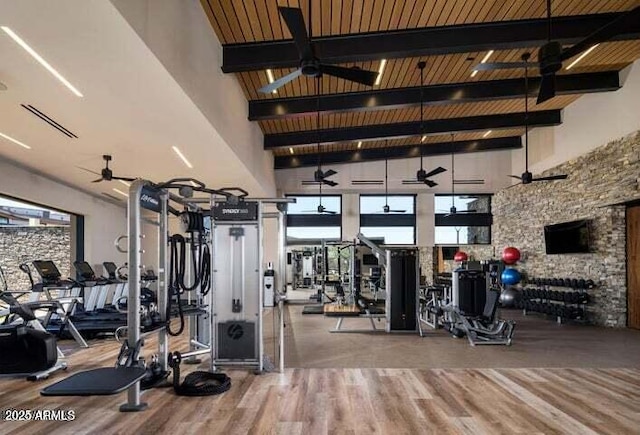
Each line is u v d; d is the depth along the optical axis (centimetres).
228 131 584
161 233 425
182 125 489
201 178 802
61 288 673
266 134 948
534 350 580
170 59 361
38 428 305
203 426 308
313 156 1188
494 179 1224
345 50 542
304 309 1030
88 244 986
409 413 334
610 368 477
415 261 738
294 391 388
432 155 1186
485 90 734
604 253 793
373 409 342
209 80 486
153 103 421
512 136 1151
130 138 537
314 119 875
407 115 907
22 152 605
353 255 965
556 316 885
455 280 759
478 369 471
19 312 456
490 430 303
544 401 364
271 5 465
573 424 314
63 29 287
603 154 793
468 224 1284
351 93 745
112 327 640
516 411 340
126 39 301
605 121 787
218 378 409
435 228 1282
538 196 1037
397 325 727
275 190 1231
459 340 659
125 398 369
